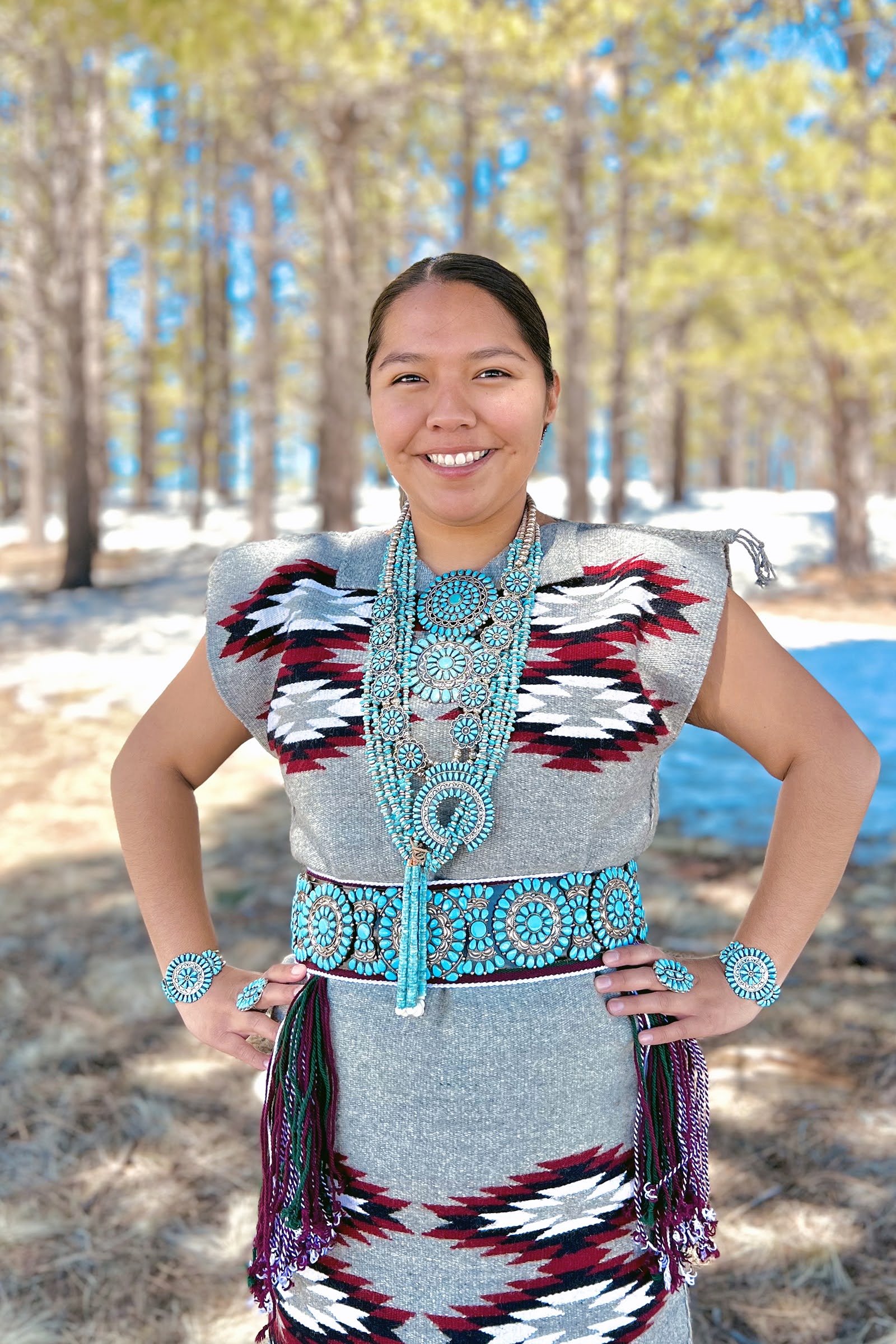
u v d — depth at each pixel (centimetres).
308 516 2228
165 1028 357
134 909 459
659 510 2272
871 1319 221
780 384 1803
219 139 1898
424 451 129
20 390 1919
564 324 1827
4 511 2927
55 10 995
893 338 1322
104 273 2028
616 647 126
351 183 1327
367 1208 127
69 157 1410
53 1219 260
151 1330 227
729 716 133
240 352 2688
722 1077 311
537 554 134
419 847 123
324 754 129
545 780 123
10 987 382
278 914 443
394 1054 124
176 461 3591
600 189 2186
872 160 1163
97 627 1209
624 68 1305
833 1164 271
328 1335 131
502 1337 125
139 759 148
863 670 905
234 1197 270
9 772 679
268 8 959
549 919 124
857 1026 337
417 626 132
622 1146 129
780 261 1331
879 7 681
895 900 433
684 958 135
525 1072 123
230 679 138
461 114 1539
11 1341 221
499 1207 124
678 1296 138
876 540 1823
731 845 514
